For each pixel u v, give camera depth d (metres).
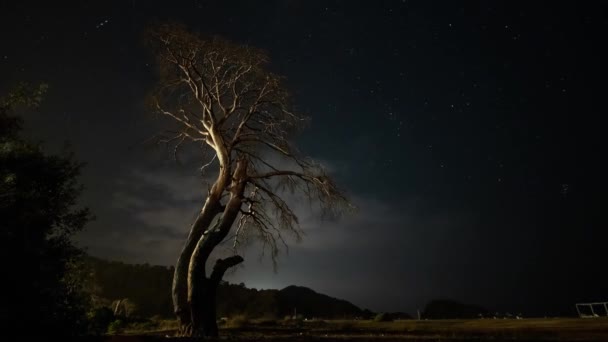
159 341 10.69
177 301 14.77
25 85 8.59
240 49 17.59
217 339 12.25
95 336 8.90
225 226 15.92
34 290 7.19
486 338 11.04
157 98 18.17
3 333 6.87
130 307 27.55
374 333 15.05
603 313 18.20
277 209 17.78
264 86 17.78
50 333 7.53
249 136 18.11
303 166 17.78
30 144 8.48
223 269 15.45
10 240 7.06
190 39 16.94
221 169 16.98
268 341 11.73
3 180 7.36
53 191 8.48
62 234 8.34
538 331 12.55
